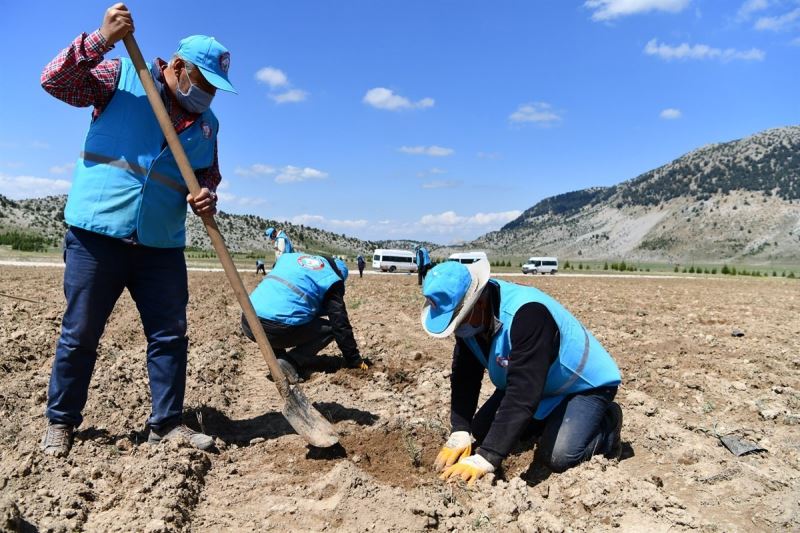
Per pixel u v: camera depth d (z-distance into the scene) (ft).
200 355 22.13
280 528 10.36
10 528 8.80
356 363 21.61
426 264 84.94
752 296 72.38
